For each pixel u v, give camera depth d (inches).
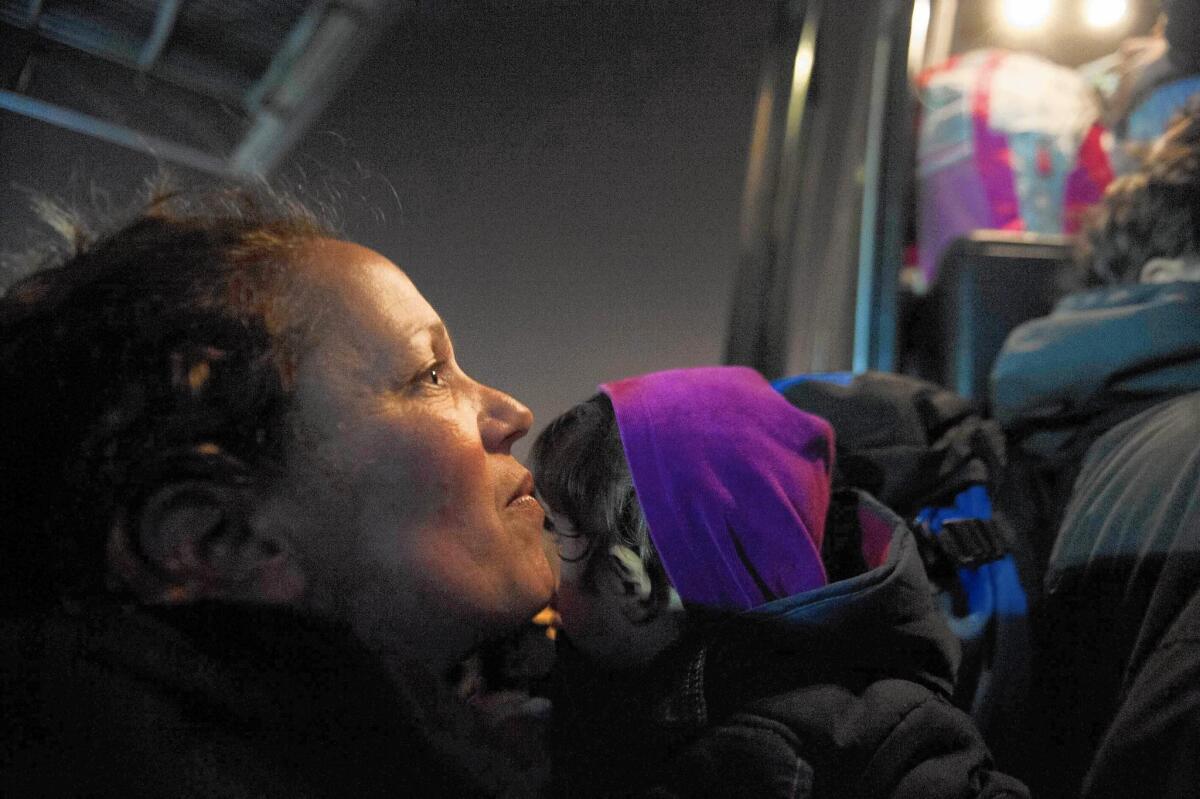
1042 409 43.4
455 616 22.4
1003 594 38.4
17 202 27.4
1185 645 30.0
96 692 18.3
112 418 20.1
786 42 104.3
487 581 22.8
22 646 18.9
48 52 57.0
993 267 64.6
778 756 27.3
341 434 21.7
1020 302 63.8
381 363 22.9
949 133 75.4
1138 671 32.4
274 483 21.1
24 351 20.9
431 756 20.5
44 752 17.8
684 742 30.0
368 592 21.7
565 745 32.5
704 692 30.5
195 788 17.7
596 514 33.6
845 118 119.4
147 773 17.7
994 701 37.6
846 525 35.8
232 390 20.7
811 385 45.0
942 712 29.0
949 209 75.2
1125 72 70.0
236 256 22.8
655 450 32.1
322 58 102.5
